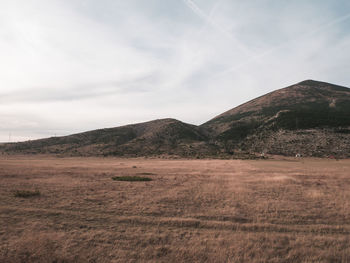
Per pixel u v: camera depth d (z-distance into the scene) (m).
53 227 8.01
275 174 27.08
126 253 6.24
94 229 7.93
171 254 6.23
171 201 12.18
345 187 17.27
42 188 15.55
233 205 11.44
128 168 38.00
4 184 17.19
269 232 7.88
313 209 10.62
